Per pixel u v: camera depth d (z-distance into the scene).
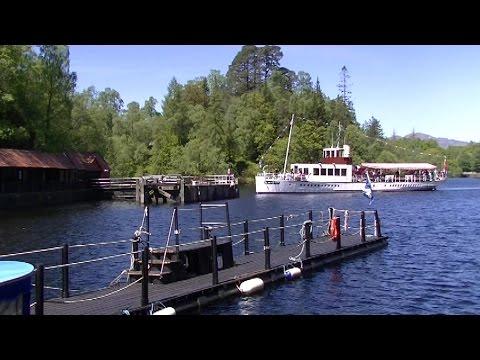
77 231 37.16
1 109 59.56
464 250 27.94
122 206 62.62
